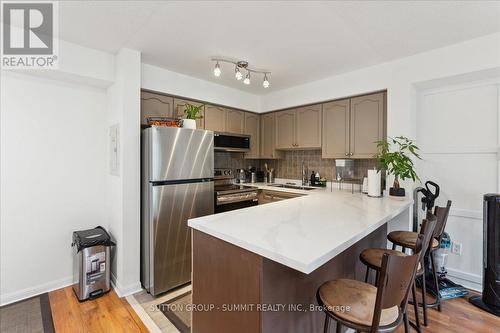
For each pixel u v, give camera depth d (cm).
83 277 222
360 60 266
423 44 229
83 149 262
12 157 223
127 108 236
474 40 218
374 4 172
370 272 213
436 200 269
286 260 99
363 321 106
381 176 278
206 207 270
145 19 190
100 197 274
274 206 204
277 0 168
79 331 185
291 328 131
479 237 245
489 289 212
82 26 199
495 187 237
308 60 266
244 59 264
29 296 230
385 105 279
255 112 403
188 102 317
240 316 124
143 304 221
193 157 259
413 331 189
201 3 171
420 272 181
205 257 146
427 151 273
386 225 259
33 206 234
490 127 237
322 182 365
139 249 244
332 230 136
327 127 328
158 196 235
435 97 268
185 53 249
